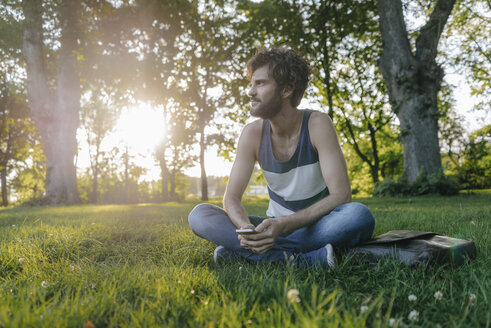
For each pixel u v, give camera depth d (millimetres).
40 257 2178
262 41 16141
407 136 12539
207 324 974
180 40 16109
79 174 41469
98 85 16406
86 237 2906
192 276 1568
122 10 13930
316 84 20234
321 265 1729
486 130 28953
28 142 27375
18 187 34844
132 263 2160
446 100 22469
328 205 1866
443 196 11133
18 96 22312
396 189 12055
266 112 1960
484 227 2932
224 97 19031
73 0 13367
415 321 1054
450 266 1686
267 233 1671
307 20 15367
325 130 1992
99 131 33031
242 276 1621
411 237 1797
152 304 1159
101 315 1078
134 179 44031
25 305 1063
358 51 17734
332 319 971
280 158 2115
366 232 1850
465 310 1069
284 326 927
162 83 15266
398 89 12695
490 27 18016
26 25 13719
